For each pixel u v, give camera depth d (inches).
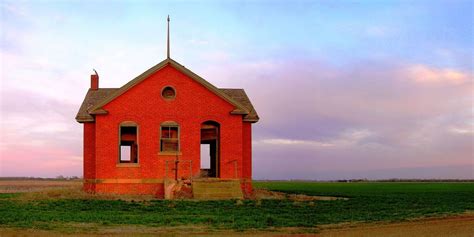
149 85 1694.1
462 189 3009.4
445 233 896.3
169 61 1696.6
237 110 1723.7
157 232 886.4
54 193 1642.5
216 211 1203.2
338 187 3501.5
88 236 848.3
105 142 1665.8
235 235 865.5
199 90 1713.8
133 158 1795.0
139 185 1664.6
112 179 1658.5
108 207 1280.8
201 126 1782.7
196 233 879.1
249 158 1770.4
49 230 902.4
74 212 1171.9
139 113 1683.1
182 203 1390.3
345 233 890.7
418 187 3501.5
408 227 965.8
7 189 2733.8
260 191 1843.0
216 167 1754.4
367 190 2822.3
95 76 1939.0
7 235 851.4
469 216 1144.2
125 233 874.8
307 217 1095.0
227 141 1713.8
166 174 1675.7
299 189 3004.4
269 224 973.8
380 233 892.6
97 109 1664.6
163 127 1700.3
